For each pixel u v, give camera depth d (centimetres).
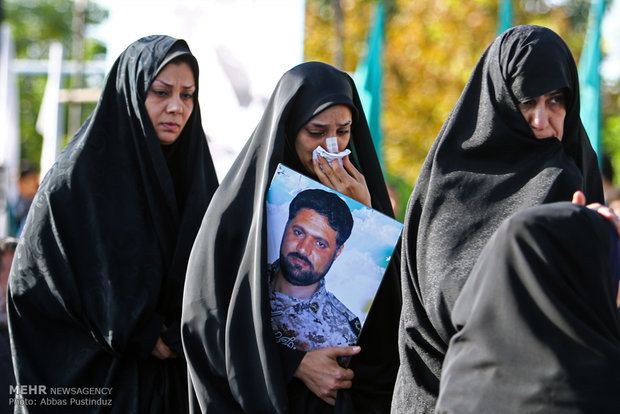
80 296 410
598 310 244
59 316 412
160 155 434
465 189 323
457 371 254
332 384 344
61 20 3669
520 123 327
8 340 514
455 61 1558
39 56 3688
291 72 384
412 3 1591
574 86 338
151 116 436
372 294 349
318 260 352
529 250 246
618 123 1959
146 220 429
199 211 442
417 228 335
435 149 341
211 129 705
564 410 232
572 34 1902
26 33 3644
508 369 242
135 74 440
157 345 414
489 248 257
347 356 351
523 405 237
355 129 401
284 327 350
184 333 366
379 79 870
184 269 427
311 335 350
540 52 325
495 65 334
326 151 374
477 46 1564
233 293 354
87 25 3488
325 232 352
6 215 1080
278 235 352
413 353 325
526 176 322
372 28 880
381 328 374
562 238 245
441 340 313
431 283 311
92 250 414
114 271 412
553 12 1866
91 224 417
